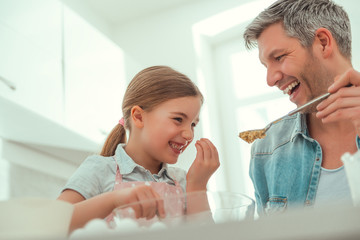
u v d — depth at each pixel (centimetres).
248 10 300
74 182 108
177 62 308
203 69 307
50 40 236
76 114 243
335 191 111
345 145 116
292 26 116
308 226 23
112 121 282
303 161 119
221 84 318
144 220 55
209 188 262
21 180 235
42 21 232
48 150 259
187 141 127
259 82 308
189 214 56
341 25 119
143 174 123
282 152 127
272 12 119
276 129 135
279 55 120
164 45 317
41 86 219
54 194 260
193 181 122
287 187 120
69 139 244
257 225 24
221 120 311
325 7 118
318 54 116
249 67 313
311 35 115
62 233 48
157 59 317
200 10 313
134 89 135
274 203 121
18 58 206
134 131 129
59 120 224
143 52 323
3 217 45
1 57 195
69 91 242
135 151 128
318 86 119
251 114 310
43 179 253
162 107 126
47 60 230
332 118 94
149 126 126
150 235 25
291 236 22
